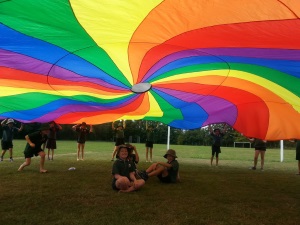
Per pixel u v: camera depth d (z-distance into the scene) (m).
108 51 4.47
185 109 8.43
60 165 9.49
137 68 5.34
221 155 18.03
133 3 3.00
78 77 5.68
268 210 4.55
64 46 4.23
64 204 4.60
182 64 5.16
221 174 8.45
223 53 4.49
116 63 5.05
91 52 4.50
